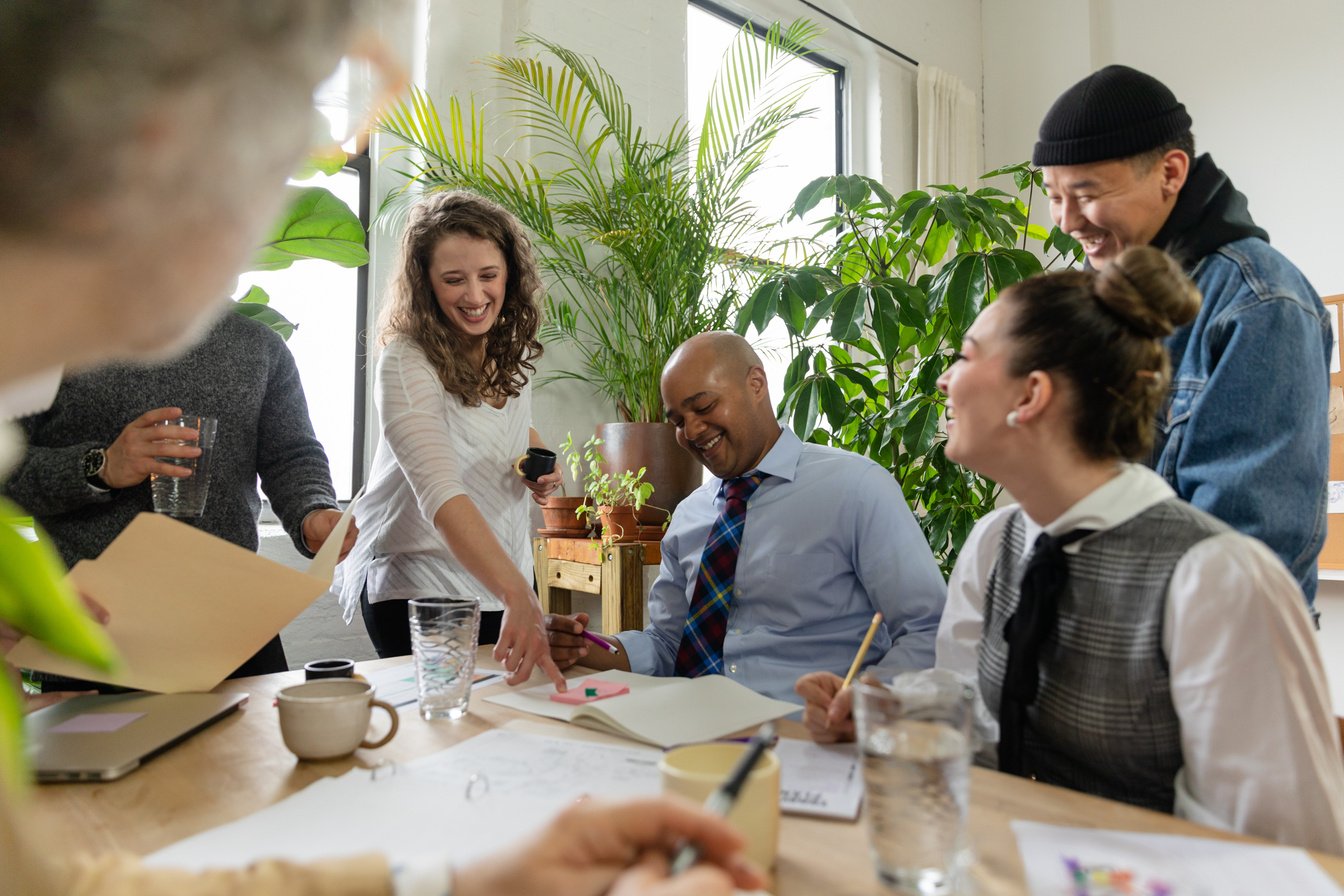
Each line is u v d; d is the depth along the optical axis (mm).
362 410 2898
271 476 1621
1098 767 880
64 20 290
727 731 941
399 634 1672
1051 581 882
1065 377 863
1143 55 4285
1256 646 747
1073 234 1386
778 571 1515
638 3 3348
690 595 1631
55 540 1409
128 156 311
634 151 3004
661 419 2943
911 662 1286
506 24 3045
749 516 1556
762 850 634
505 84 3002
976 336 919
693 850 491
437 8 2865
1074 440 877
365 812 740
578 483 3117
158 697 1071
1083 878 610
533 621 1238
